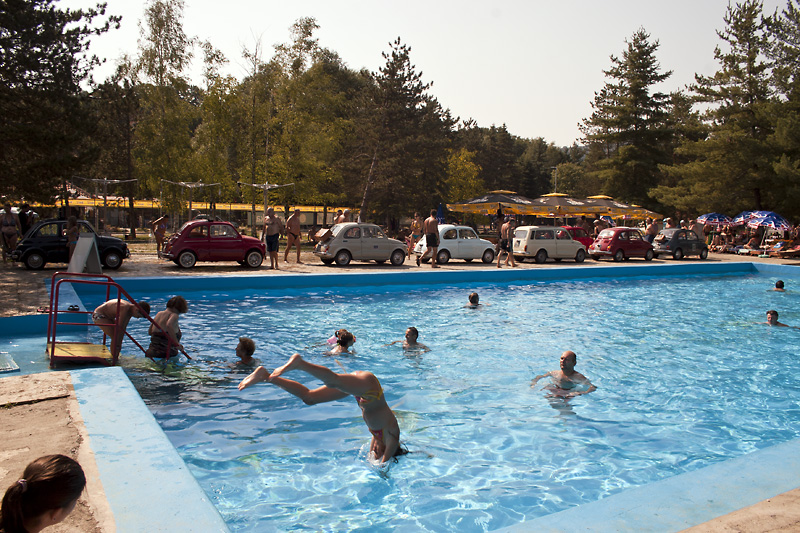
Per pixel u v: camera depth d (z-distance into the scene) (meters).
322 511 4.00
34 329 9.21
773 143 35.25
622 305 14.49
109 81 42.53
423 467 4.82
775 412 6.56
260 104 37.16
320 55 37.75
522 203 34.84
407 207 48.94
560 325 11.70
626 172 52.91
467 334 10.61
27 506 1.73
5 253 17.83
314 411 6.25
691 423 6.14
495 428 5.86
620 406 6.69
